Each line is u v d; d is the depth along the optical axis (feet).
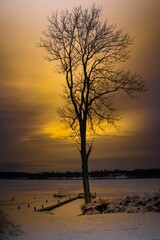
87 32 115.65
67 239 54.03
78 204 157.89
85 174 112.88
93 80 115.65
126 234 56.75
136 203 89.45
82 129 114.11
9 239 53.21
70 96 115.65
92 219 75.87
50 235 57.31
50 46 116.98
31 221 71.00
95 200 94.89
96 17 116.16
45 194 319.68
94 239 53.67
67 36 116.37
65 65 116.06
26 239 54.08
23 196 279.49
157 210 84.64
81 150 114.11
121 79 116.98
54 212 117.50
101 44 115.55
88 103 114.83
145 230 59.57
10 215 77.51
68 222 72.43
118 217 76.74
